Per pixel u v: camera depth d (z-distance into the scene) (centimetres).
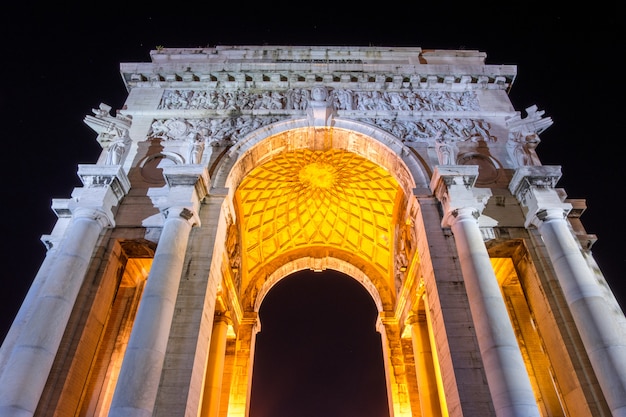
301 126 1778
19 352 1079
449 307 1288
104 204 1401
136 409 994
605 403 1148
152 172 1619
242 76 1927
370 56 2145
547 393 1480
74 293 1240
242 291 2506
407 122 1808
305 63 1969
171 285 1231
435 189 1533
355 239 2712
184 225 1376
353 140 1831
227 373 2250
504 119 1831
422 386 1912
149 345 1098
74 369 1190
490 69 1984
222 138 1727
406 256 2159
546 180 1496
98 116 1709
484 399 1116
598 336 1155
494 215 1522
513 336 1140
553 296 1347
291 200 2603
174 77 1930
